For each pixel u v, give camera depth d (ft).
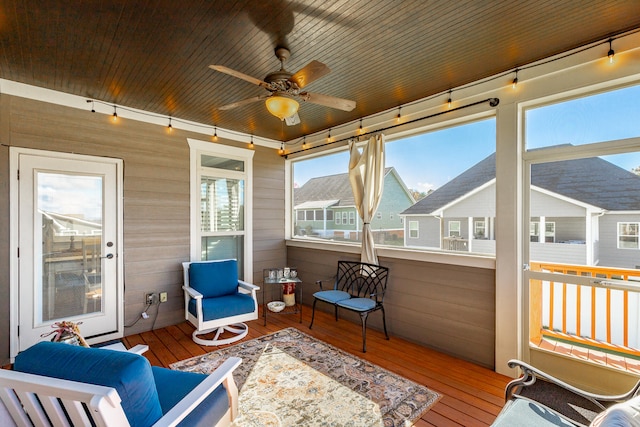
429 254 10.53
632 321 7.24
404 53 7.88
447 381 8.41
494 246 9.46
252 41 7.29
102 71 8.77
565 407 5.46
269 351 10.16
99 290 11.14
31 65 8.42
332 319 13.43
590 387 7.75
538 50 7.75
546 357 8.40
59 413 3.94
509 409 5.19
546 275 8.33
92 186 11.00
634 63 6.93
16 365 4.04
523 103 8.63
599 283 7.57
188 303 11.94
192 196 13.33
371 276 12.20
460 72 8.93
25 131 9.75
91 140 10.90
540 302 8.52
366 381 8.34
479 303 9.46
